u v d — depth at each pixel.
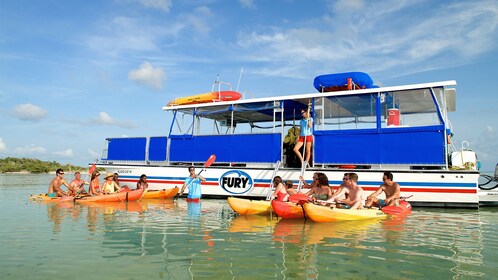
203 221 9.12
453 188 11.39
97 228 8.09
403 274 4.89
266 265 5.30
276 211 9.45
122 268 5.15
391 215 10.15
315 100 13.32
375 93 12.50
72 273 4.94
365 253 5.94
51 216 9.83
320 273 4.94
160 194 14.38
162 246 6.42
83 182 15.16
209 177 14.34
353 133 12.60
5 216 9.83
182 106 15.20
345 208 9.79
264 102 14.12
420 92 12.29
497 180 12.74
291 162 14.67
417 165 11.77
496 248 6.30
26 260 5.54
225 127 17.84
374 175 12.12
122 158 16.08
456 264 5.34
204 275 4.85
